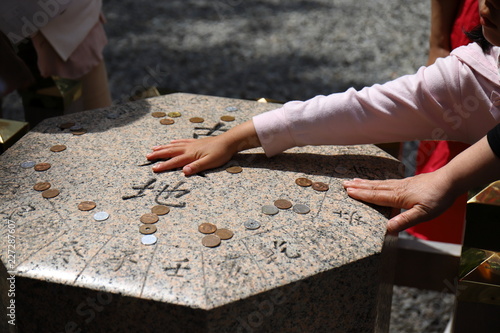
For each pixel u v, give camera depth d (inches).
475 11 63.9
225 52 180.9
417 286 69.2
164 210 48.2
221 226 46.5
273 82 160.6
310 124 54.1
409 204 49.3
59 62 73.6
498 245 48.3
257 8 224.5
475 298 48.7
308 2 231.5
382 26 203.9
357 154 58.8
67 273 41.2
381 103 53.3
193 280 40.8
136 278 40.8
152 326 40.3
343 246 45.0
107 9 215.9
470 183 48.4
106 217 47.1
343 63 174.2
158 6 222.2
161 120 63.7
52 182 51.8
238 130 55.4
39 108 79.1
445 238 73.7
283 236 45.7
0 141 59.1
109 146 58.1
